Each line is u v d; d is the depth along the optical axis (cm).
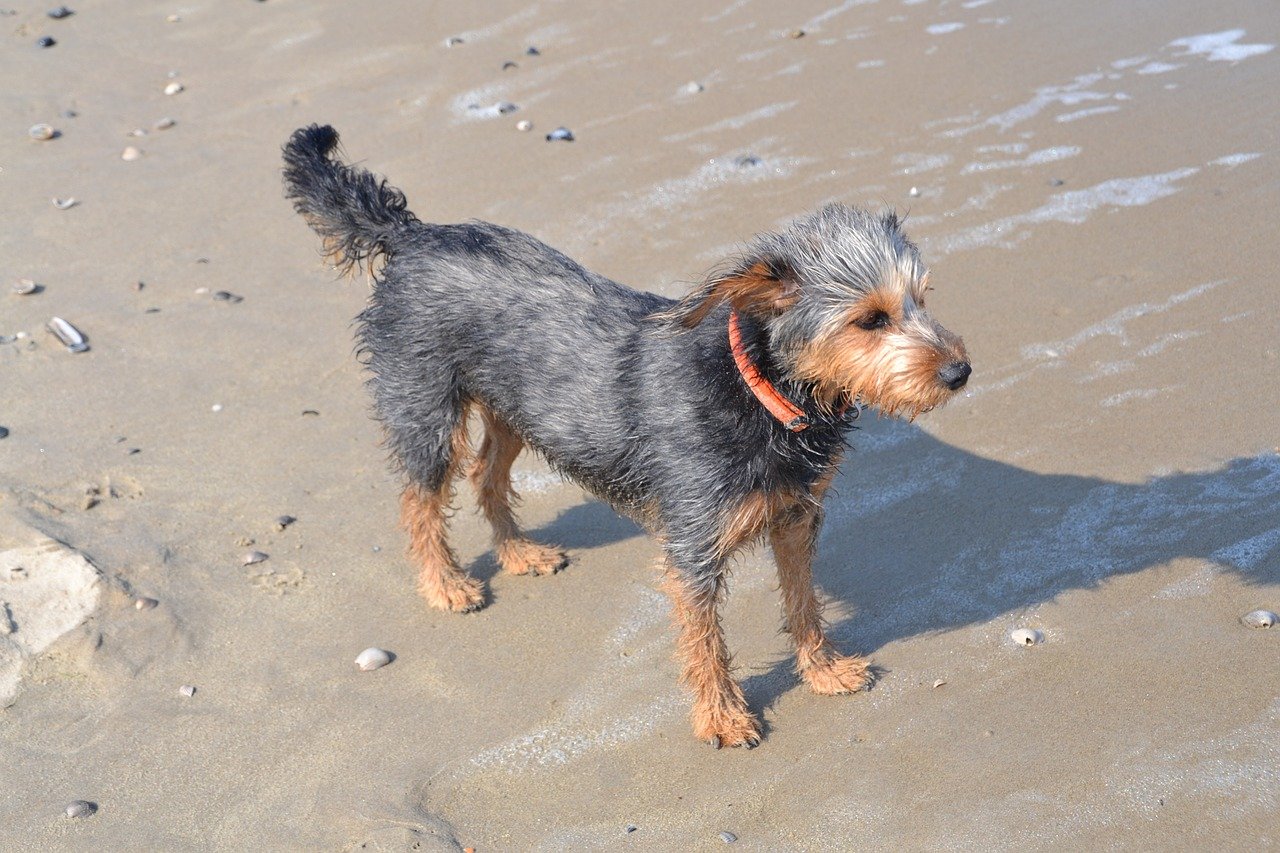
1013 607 529
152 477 635
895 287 429
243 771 469
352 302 788
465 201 855
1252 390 627
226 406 693
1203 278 711
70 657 522
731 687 483
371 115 980
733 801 448
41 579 556
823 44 1023
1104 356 667
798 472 456
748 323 445
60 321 762
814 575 563
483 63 1042
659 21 1088
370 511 619
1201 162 816
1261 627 495
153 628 539
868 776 453
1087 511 573
